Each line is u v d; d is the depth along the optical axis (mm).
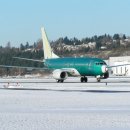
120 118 29500
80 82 96688
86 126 25953
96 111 33875
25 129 24812
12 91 59906
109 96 48844
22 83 90375
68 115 31438
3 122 27859
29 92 57219
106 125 26297
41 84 84188
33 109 35688
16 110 35000
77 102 41500
